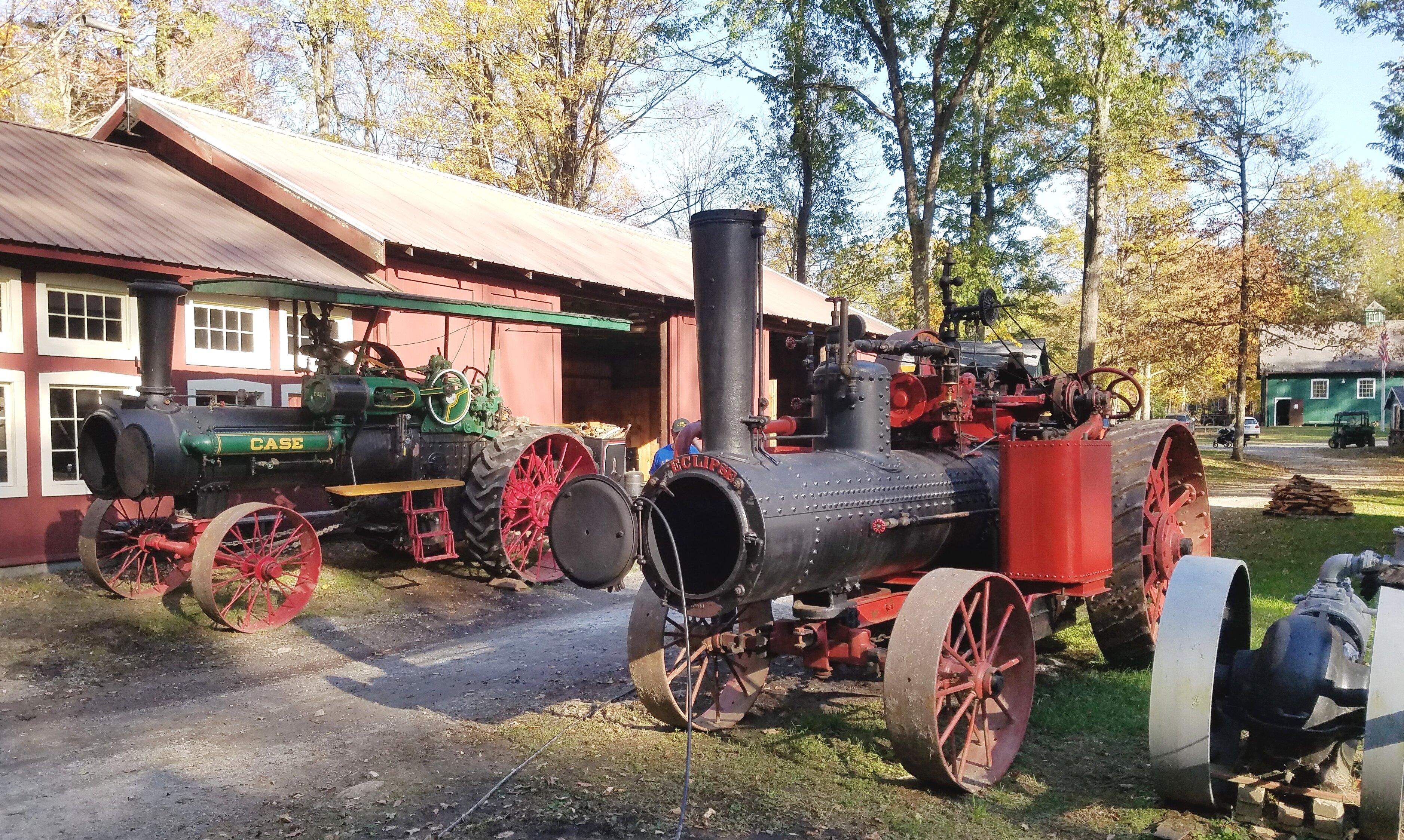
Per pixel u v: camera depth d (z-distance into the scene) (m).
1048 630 5.61
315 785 4.58
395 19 24.70
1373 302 53.44
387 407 9.02
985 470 5.63
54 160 10.75
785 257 36.00
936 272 25.14
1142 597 5.69
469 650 7.32
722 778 4.50
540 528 9.95
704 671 5.66
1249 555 10.20
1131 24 19.81
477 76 25.28
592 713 5.61
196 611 8.09
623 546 4.34
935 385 5.46
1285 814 3.74
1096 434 5.55
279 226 11.66
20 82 19.11
